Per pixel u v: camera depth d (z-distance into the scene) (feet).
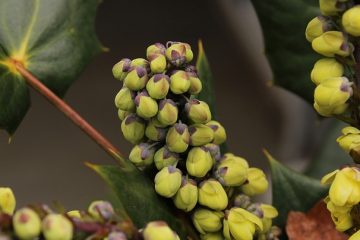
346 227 0.82
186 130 0.82
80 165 2.70
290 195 0.96
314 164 1.12
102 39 3.02
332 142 1.12
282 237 0.95
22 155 2.74
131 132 0.83
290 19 1.02
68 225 0.71
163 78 0.80
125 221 0.75
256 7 1.03
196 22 3.04
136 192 0.84
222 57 2.90
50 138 2.79
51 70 1.01
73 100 2.85
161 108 0.81
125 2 3.14
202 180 0.85
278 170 0.97
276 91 2.60
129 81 0.81
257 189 0.88
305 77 1.04
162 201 0.85
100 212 0.76
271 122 2.65
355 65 0.80
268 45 1.04
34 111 2.87
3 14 1.00
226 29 2.98
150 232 0.74
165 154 0.83
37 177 2.67
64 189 2.64
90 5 1.02
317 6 1.02
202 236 0.86
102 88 2.90
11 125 0.99
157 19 3.07
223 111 2.74
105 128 2.77
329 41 0.79
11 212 0.76
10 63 0.99
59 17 1.01
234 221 0.84
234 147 2.64
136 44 3.01
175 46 0.81
